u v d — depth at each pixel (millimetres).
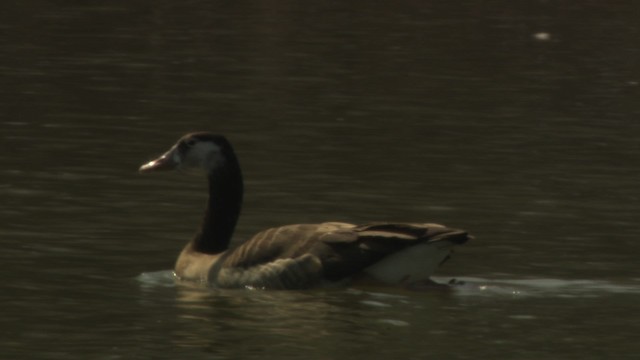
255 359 12938
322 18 37312
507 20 37500
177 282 15680
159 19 36625
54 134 23219
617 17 38344
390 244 14969
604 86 28609
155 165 16562
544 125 24672
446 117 25203
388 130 23984
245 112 25312
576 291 15258
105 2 39250
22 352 13164
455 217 18516
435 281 15602
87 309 14516
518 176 20859
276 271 15219
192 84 27984
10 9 37531
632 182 20625
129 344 13406
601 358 13086
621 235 17734
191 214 18594
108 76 28656
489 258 16625
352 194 19609
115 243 17141
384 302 14734
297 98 26703
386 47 32938
